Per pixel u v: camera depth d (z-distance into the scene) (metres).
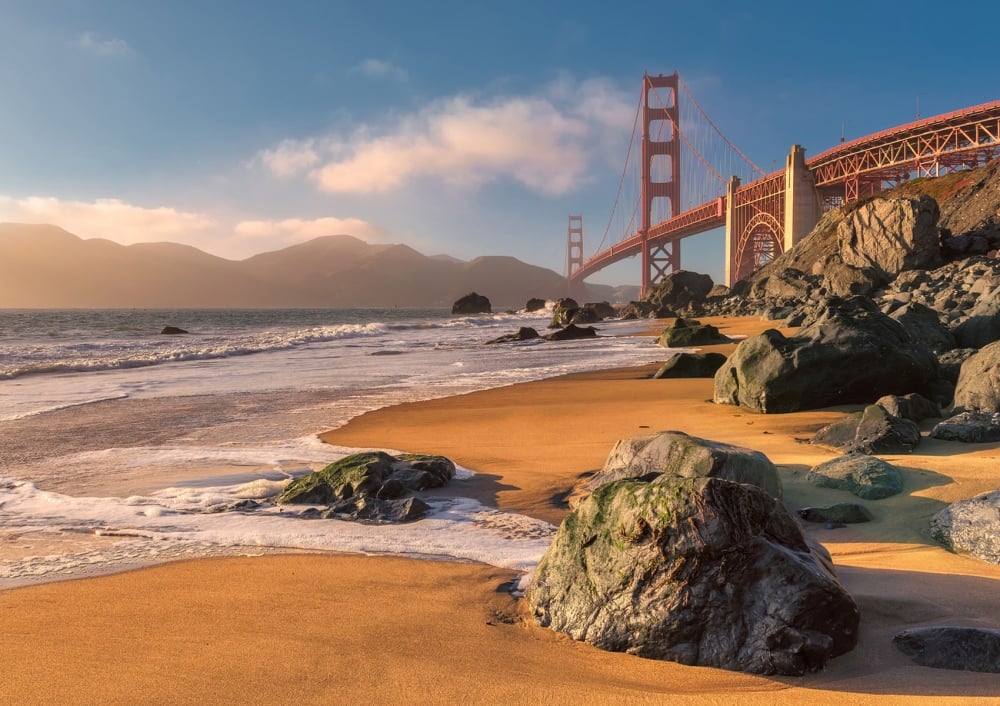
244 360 26.45
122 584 4.96
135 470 8.84
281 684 3.27
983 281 30.03
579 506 4.38
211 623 4.14
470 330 53.81
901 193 81.50
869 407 9.40
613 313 94.88
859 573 4.74
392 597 4.64
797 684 3.18
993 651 3.24
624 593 3.79
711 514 3.65
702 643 3.48
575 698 3.07
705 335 30.36
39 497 7.55
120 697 3.15
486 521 6.64
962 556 5.21
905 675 3.19
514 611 4.35
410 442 10.63
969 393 10.27
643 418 12.17
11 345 35.69
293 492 7.34
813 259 75.00
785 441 9.72
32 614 4.34
